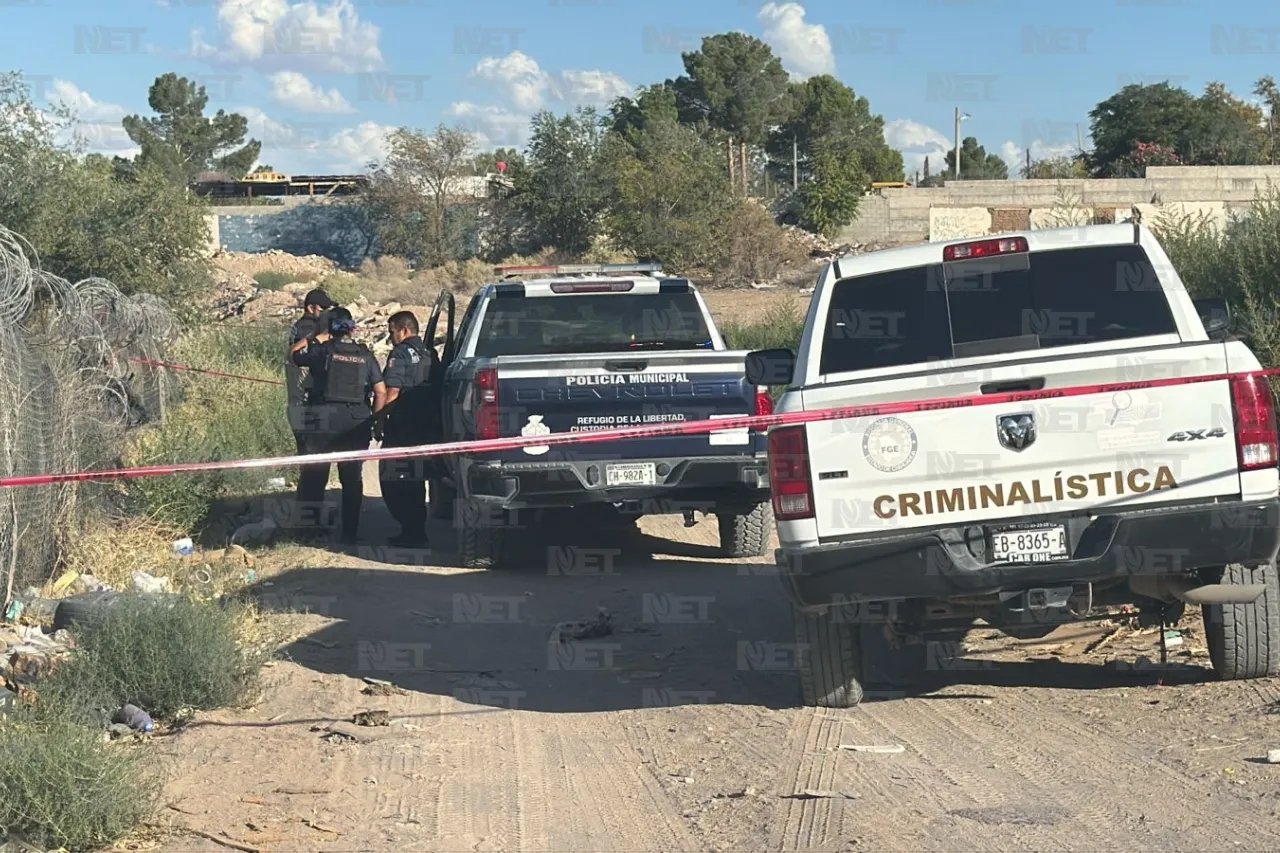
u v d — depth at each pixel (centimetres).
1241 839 451
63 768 491
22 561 876
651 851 482
